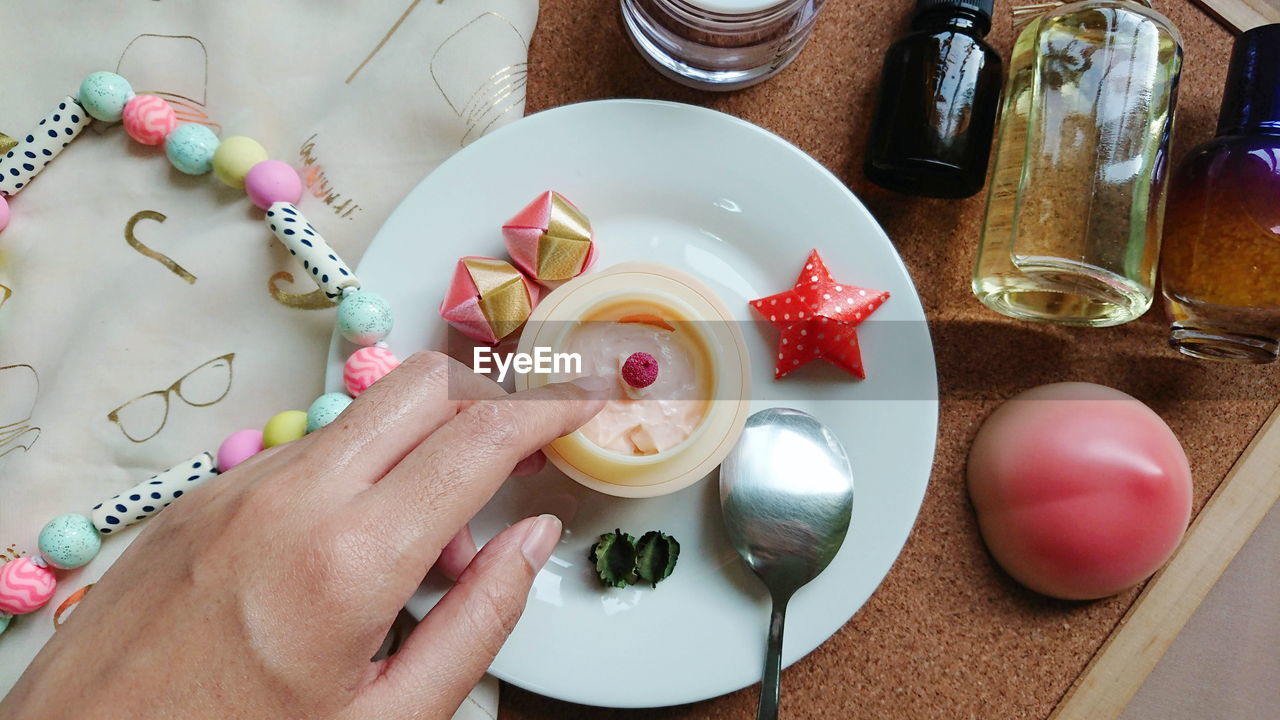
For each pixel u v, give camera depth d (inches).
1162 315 11.7
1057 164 10.8
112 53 11.6
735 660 10.6
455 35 11.3
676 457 10.1
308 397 11.3
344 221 11.5
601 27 11.6
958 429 11.6
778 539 10.6
